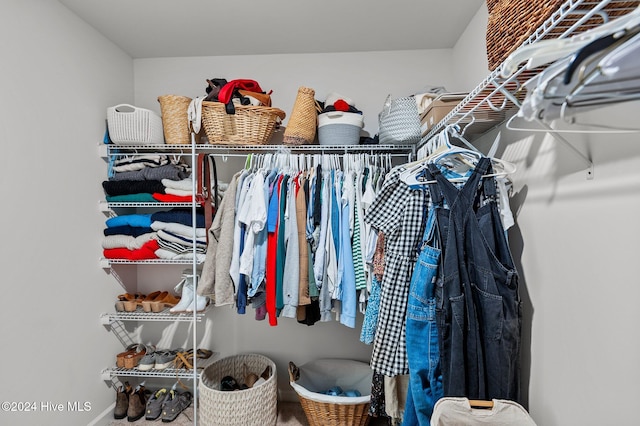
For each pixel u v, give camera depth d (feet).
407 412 3.93
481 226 3.63
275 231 5.16
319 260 5.14
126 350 6.80
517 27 2.68
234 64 7.20
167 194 6.05
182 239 5.93
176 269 7.14
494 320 3.40
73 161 5.45
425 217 4.05
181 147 6.13
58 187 5.13
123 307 6.35
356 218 5.33
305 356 7.03
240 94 5.95
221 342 7.14
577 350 3.02
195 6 5.40
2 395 4.18
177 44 6.68
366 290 5.18
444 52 6.94
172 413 6.12
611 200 2.63
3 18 4.25
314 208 5.25
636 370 2.42
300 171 5.76
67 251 5.30
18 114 4.46
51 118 5.01
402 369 3.95
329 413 5.34
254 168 5.82
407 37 6.47
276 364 7.07
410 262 4.05
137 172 6.12
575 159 3.04
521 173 3.97
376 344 4.11
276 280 5.15
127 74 7.04
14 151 4.40
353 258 5.25
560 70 1.52
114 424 6.05
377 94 7.04
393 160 6.79
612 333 2.63
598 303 2.78
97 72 6.08
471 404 3.29
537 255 3.63
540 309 3.57
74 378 5.39
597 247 2.78
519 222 3.99
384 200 4.36
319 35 6.38
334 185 5.45
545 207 3.49
